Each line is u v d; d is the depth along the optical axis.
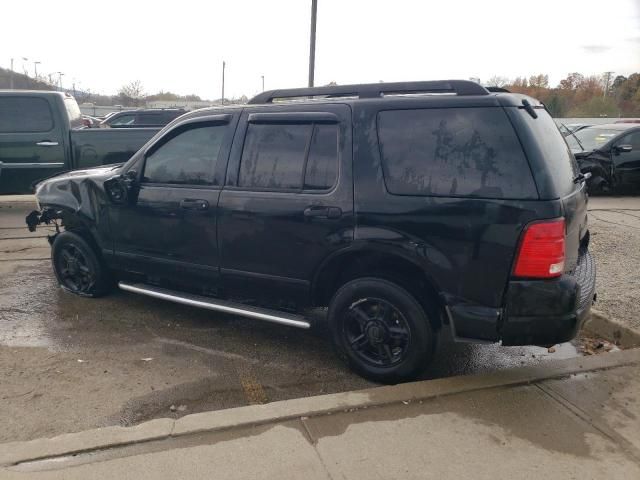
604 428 2.89
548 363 3.58
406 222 3.31
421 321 3.41
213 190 4.05
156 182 4.41
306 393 3.59
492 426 2.91
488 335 3.22
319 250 3.63
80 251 5.09
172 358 4.05
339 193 3.52
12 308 4.97
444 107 3.28
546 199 3.00
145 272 4.62
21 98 8.61
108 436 2.75
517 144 3.07
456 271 3.22
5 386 3.55
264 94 4.03
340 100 3.64
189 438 2.77
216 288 4.25
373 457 2.64
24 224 8.70
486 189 3.12
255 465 2.57
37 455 2.61
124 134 8.94
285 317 3.90
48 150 8.69
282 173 3.79
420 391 3.22
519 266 3.06
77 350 4.13
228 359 4.06
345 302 3.64
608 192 11.96
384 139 3.42
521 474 2.54
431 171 3.28
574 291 3.07
